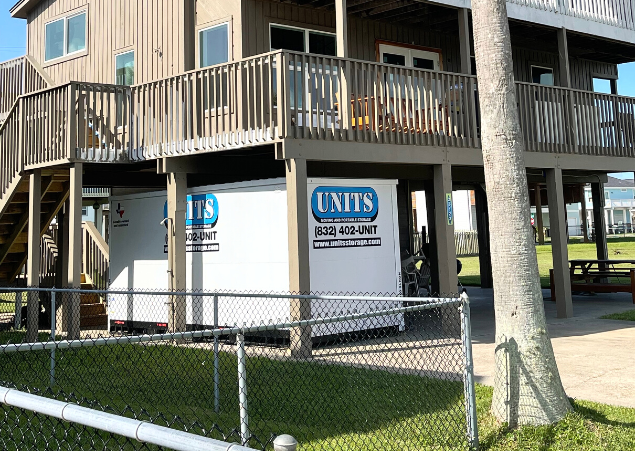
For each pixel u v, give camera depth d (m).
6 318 13.59
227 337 10.19
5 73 13.27
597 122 12.85
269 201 9.90
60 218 12.81
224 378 6.89
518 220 5.41
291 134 8.73
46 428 5.23
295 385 6.55
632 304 13.84
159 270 11.41
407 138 9.98
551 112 12.02
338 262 9.96
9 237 12.28
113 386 6.71
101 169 11.63
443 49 14.24
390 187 10.74
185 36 10.55
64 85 10.02
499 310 5.40
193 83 9.78
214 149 9.42
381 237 10.55
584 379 6.89
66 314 12.30
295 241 8.68
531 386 5.17
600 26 13.23
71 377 7.22
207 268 10.59
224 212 10.42
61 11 14.26
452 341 9.43
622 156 13.23
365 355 8.43
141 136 10.38
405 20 13.11
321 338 9.41
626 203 73.06
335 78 11.05
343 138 9.25
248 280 10.09
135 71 12.55
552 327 10.63
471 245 37.84
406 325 11.62
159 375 7.15
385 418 5.45
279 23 11.42
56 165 10.21
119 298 11.93
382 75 9.79
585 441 4.87
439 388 6.36
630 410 5.63
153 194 11.59
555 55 16.34
